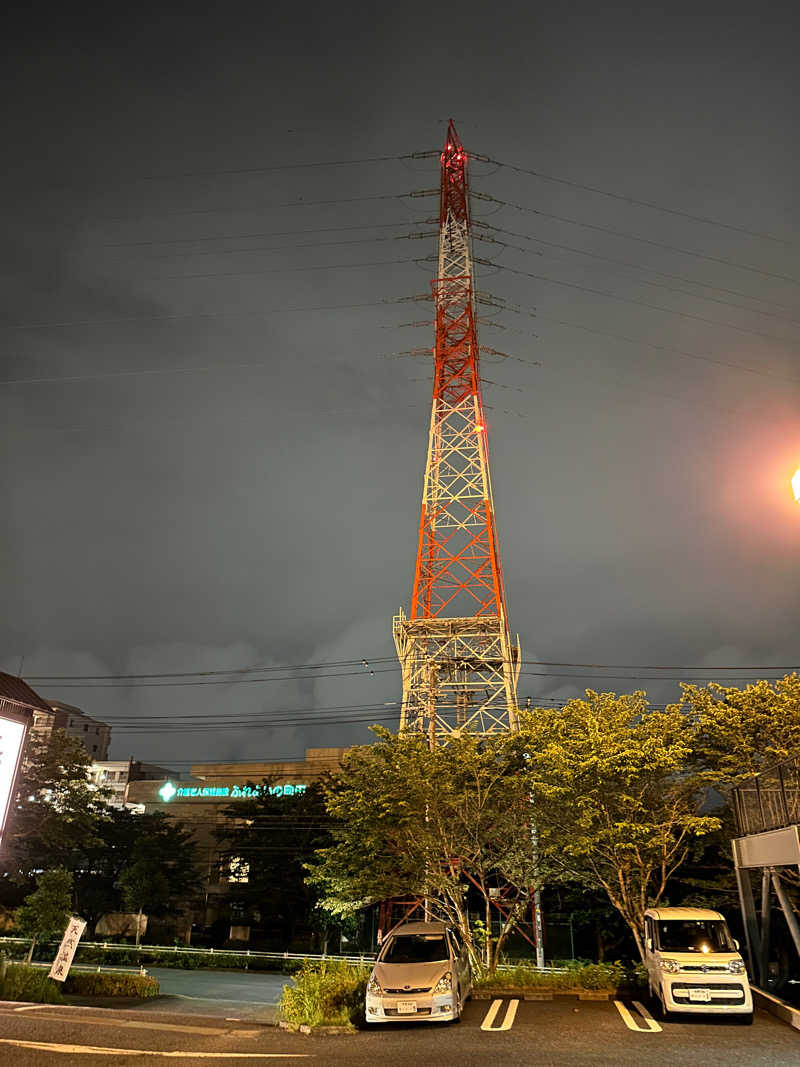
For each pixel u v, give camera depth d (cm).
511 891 2903
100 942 5919
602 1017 1723
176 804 7800
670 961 1689
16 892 5981
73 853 5647
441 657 4597
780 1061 1262
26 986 2456
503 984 2134
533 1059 1285
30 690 5412
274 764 8025
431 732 3388
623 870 2397
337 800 2797
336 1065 1243
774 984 2234
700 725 2938
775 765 1908
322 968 2133
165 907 6378
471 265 5675
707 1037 1486
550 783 2416
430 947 1859
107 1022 1767
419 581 4888
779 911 2955
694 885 3447
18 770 1919
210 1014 2620
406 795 2525
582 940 4631
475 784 2584
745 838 2181
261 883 5688
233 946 6259
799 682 3084
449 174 5925
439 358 5516
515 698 4250
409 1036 1546
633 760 2261
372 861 2766
